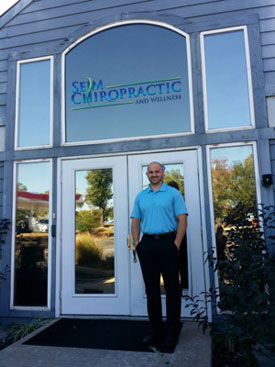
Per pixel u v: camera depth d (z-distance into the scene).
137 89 4.00
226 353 2.88
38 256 3.96
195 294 3.49
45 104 4.27
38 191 4.08
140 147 3.85
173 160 3.76
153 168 2.91
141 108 3.96
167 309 2.75
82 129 4.09
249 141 3.62
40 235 4.00
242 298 2.60
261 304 2.55
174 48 3.97
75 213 3.95
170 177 3.75
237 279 2.72
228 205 3.55
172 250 2.77
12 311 3.90
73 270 3.84
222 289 2.76
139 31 4.09
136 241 2.92
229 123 3.71
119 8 4.17
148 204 2.89
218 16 3.89
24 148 4.18
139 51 4.06
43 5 4.43
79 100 4.15
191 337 2.94
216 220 3.56
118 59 4.11
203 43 3.89
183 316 3.50
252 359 2.67
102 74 4.13
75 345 2.84
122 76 4.07
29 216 4.06
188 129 3.80
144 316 3.63
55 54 4.28
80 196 3.97
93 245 3.86
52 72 4.26
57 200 3.99
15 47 4.45
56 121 4.15
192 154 3.73
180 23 3.97
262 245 2.93
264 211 3.44
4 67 4.45
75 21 4.29
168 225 2.83
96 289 3.78
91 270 3.82
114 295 3.72
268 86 3.67
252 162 3.59
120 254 3.77
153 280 2.82
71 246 3.89
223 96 3.78
